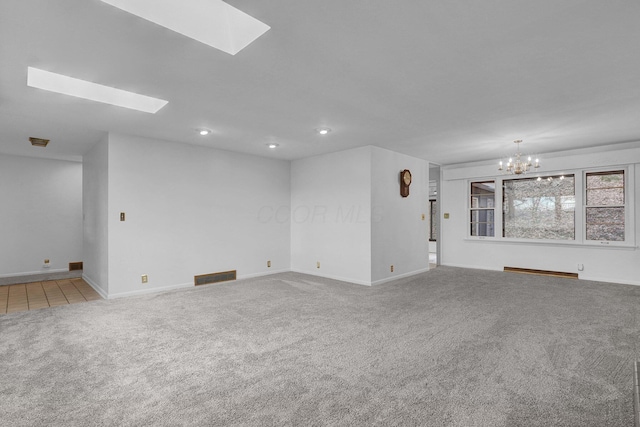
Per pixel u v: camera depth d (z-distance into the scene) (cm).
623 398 203
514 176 656
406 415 187
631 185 530
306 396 207
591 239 576
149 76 268
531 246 639
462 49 229
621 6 181
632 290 489
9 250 612
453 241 745
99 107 343
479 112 368
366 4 177
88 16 185
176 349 278
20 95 307
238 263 586
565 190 607
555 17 192
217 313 380
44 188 647
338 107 349
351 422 180
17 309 398
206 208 545
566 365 248
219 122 403
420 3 177
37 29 197
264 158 630
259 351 275
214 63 246
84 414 187
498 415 187
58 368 244
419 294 472
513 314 374
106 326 336
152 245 484
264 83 285
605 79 281
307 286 526
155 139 488
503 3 178
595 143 529
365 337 306
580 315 368
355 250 553
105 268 455
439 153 607
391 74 269
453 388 216
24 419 182
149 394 208
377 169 551
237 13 215
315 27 200
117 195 452
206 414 188
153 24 194
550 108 355
